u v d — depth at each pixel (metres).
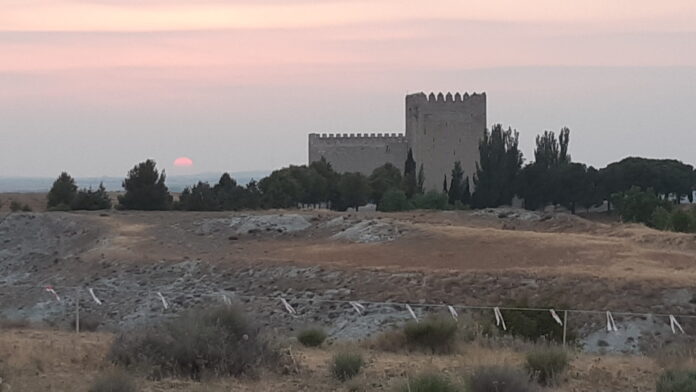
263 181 108.88
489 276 43.00
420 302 40.91
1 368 15.69
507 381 14.74
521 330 27.48
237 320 18.08
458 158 140.62
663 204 85.69
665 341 34.19
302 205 111.75
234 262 51.56
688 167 136.88
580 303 38.59
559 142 131.12
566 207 126.88
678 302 37.97
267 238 66.25
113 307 45.84
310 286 45.28
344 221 67.88
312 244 61.38
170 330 17.20
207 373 16.11
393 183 115.94
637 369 19.75
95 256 59.62
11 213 77.31
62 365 16.66
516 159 126.06
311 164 120.44
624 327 35.44
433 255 51.62
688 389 15.96
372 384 16.17
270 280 47.41
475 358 19.98
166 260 54.34
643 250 50.62
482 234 57.56
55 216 75.75
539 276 42.22
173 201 96.94
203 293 46.97
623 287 39.72
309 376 17.08
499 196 124.50
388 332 27.28
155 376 15.91
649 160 134.50
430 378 14.82
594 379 17.77
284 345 20.42
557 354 18.55
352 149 144.38
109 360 16.89
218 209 93.00
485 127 141.25
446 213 78.69
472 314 35.53
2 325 32.59
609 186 125.62
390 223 63.50
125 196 92.44
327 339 29.27
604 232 63.38
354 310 40.12
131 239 65.25
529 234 57.56
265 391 15.38
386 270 46.09
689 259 47.62
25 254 68.19
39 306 47.88
